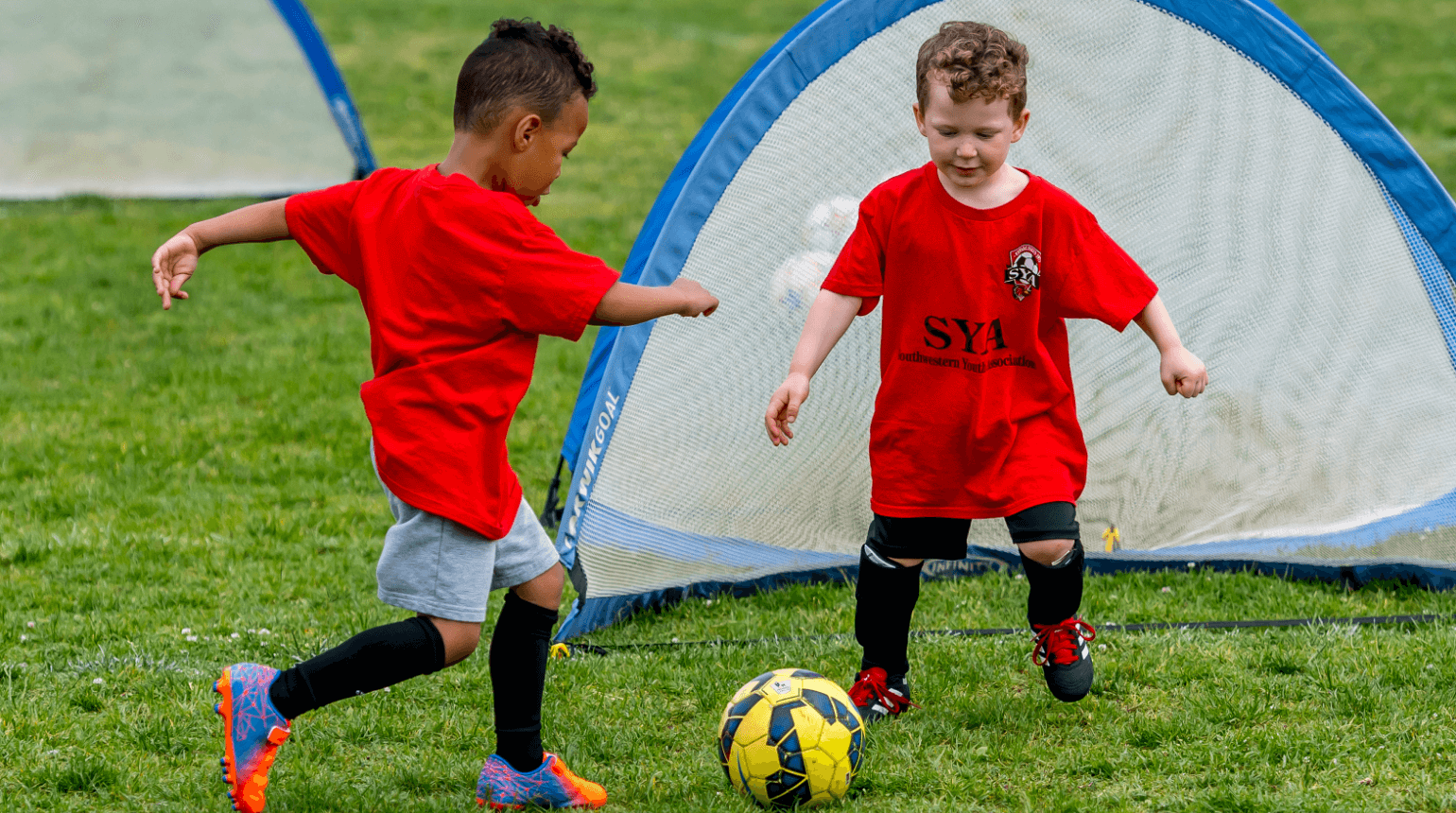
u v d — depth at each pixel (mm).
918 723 12375
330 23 79875
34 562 17984
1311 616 15211
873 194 11898
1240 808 10508
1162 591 16312
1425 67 65062
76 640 15117
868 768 11445
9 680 13641
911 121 15961
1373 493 16469
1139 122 16156
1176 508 16984
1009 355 11727
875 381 16234
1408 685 12844
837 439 16406
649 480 15930
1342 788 10797
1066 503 11688
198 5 44219
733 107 15656
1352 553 16375
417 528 9984
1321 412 16516
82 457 22594
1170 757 11477
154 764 11766
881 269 11898
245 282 36094
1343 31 74250
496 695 10703
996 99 10906
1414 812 10375
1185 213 16344
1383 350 16266
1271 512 16812
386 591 10195
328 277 36969
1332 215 16109
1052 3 15945
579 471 15617
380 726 12484
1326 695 12680
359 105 60844
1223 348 16547
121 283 35219
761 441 16250
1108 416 16719
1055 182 16375
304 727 12477
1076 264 11492
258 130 45250
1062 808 10641
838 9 15602
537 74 9984
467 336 9891
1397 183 15812
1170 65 16016
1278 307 16406
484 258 9727
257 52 44594
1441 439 16203
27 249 38250
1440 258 15867
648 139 55938
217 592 16875
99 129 44844
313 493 21000
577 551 15484
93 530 19016
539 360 29281
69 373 27828
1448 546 15977
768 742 10625
